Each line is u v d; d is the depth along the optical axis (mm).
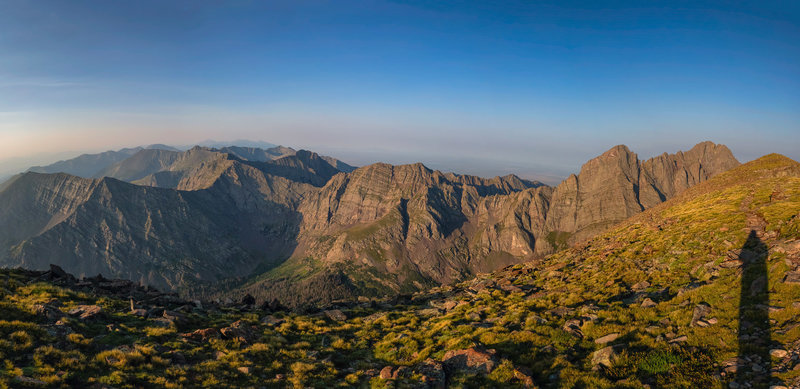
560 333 23438
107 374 18984
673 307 23812
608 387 16453
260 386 20875
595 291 33656
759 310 19641
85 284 39156
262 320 36719
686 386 15391
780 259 25031
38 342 20469
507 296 39094
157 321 29531
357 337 32656
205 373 21516
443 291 53812
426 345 27109
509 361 20469
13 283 31969
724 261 30484
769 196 51031
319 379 22531
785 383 13609
